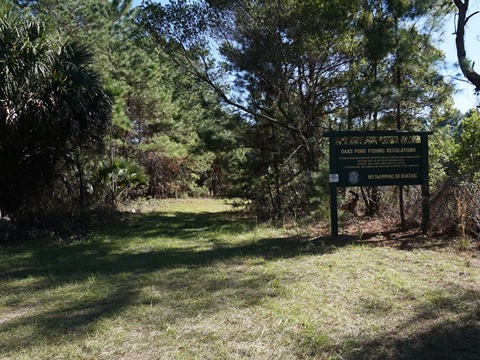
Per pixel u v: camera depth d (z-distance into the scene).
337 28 12.94
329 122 14.50
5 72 10.12
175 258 8.35
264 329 4.57
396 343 4.19
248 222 13.80
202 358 4.00
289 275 6.60
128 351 4.16
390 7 10.29
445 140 11.73
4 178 12.02
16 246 10.31
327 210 11.62
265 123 15.44
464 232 8.38
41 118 10.58
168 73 23.48
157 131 25.38
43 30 11.31
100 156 16.62
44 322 4.98
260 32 13.59
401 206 10.07
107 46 20.89
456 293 5.46
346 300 5.38
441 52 12.45
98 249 9.70
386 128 12.12
